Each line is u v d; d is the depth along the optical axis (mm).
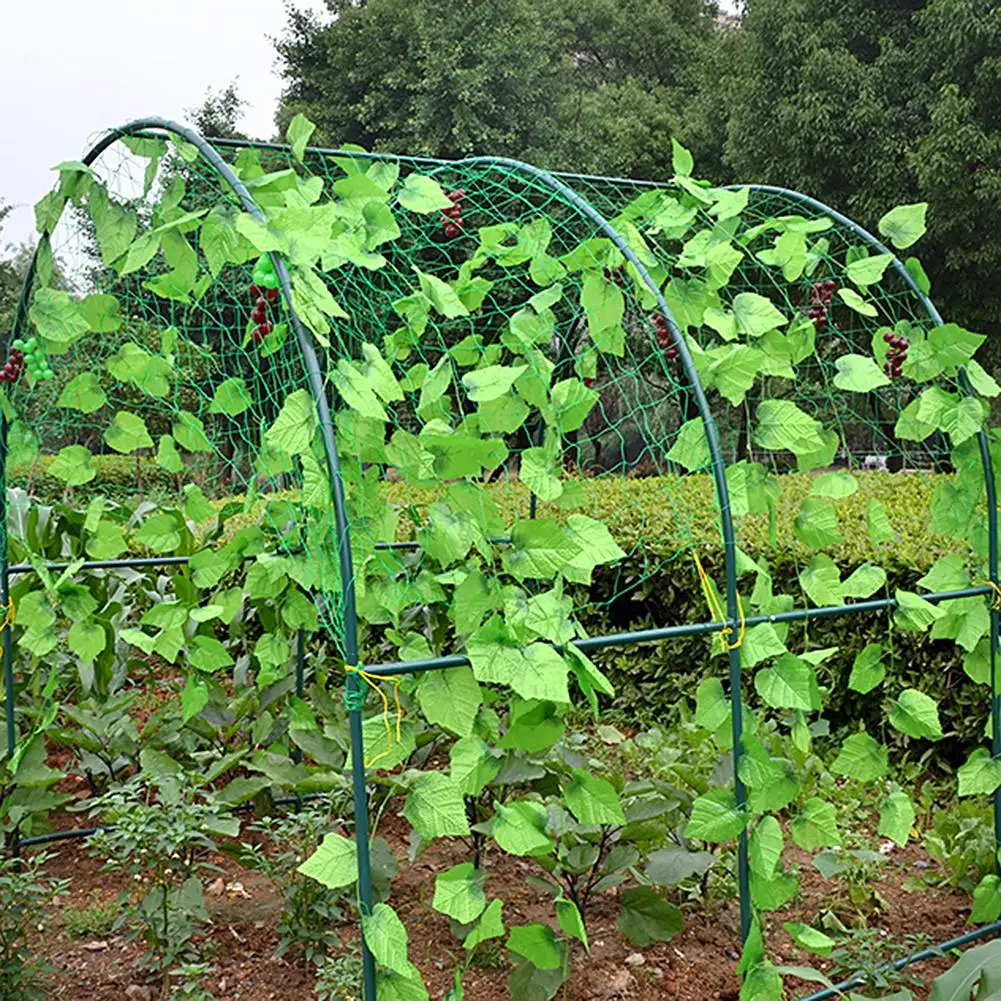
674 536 5172
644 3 22031
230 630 4207
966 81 12352
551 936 2264
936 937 3010
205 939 2957
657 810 2873
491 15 15117
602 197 3381
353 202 2779
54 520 4188
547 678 2090
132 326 3994
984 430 3078
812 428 2543
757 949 2305
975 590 3070
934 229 12000
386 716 2160
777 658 2432
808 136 12805
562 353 3951
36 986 2607
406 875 3365
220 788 3984
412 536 4648
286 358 3629
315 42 17891
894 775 4180
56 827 3797
